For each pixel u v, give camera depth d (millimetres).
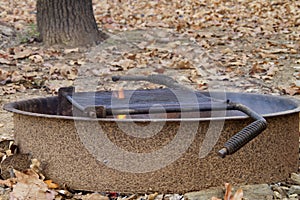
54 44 8367
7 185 3002
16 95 5789
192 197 2750
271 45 8695
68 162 2920
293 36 9344
